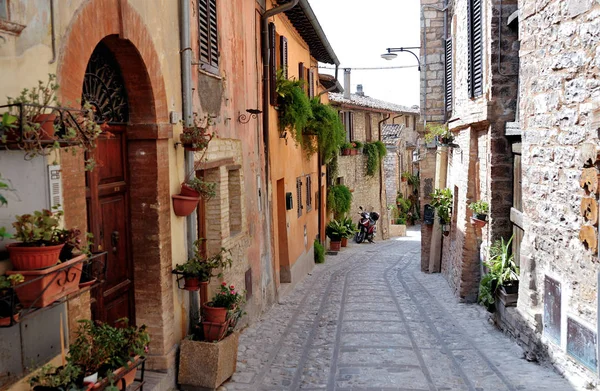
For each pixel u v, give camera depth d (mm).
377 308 12367
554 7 7520
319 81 23016
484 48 11523
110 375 4352
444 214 16188
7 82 3836
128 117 6188
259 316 11242
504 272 10031
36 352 4133
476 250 12984
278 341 9289
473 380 7176
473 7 12258
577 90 6980
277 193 15016
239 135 10078
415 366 7863
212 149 8281
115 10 5305
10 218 3904
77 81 4676
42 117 3697
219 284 8500
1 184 3254
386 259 22828
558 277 7535
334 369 7754
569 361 7137
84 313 4777
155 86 6152
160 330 6297
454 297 13883
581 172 6875
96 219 5523
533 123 8391
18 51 3943
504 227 11227
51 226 3789
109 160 5879
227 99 9258
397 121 41844
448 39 16359
